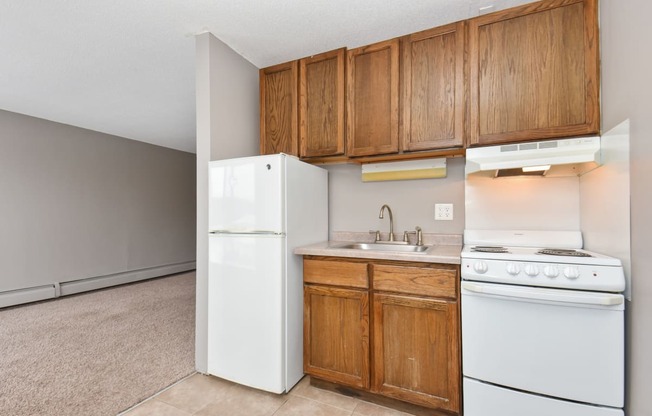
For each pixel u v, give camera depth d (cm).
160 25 200
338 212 249
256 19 194
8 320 312
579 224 183
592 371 129
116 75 273
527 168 169
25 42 219
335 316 183
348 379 178
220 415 165
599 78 152
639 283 116
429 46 189
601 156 149
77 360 226
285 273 185
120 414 166
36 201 382
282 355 181
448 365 155
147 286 465
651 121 107
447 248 194
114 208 466
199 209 212
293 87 227
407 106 194
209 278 201
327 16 192
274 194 183
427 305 160
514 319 141
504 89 170
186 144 531
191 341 260
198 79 211
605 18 147
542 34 163
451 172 217
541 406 137
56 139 402
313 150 220
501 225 198
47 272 390
